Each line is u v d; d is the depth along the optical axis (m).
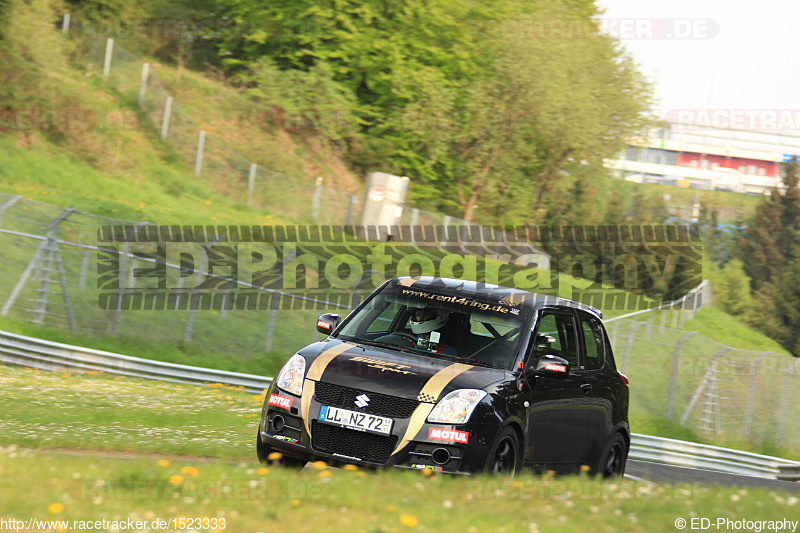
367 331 28.53
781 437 112.31
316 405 24.59
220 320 90.88
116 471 21.09
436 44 190.88
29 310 81.81
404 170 183.25
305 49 186.12
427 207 179.25
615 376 32.78
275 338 91.00
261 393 75.31
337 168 173.50
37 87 140.12
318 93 175.75
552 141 186.00
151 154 142.75
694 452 78.56
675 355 105.12
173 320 88.56
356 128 181.25
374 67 186.25
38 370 66.94
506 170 185.62
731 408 112.56
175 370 74.50
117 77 157.38
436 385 24.47
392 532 16.89
